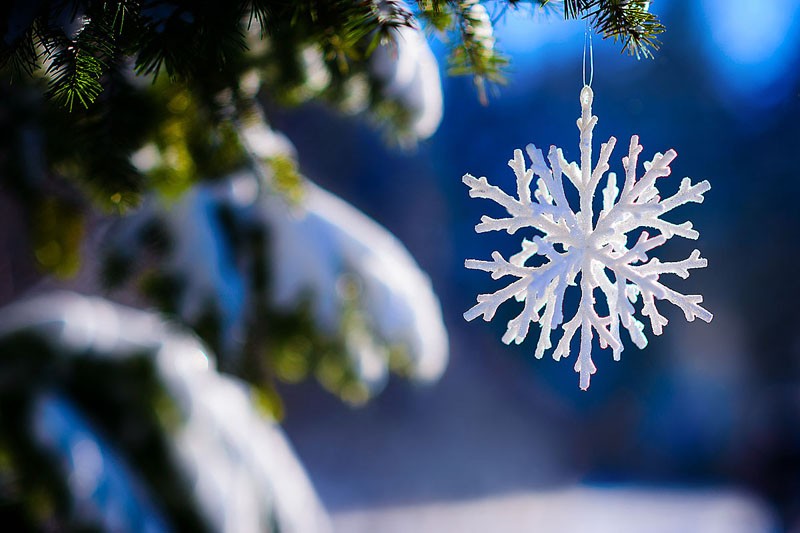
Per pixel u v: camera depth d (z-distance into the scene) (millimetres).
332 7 858
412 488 6977
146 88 1023
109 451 1174
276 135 1322
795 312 8906
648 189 823
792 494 4719
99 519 1118
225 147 1082
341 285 1438
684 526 5746
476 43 910
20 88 1050
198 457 1229
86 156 1009
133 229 1302
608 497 7043
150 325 1343
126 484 1151
